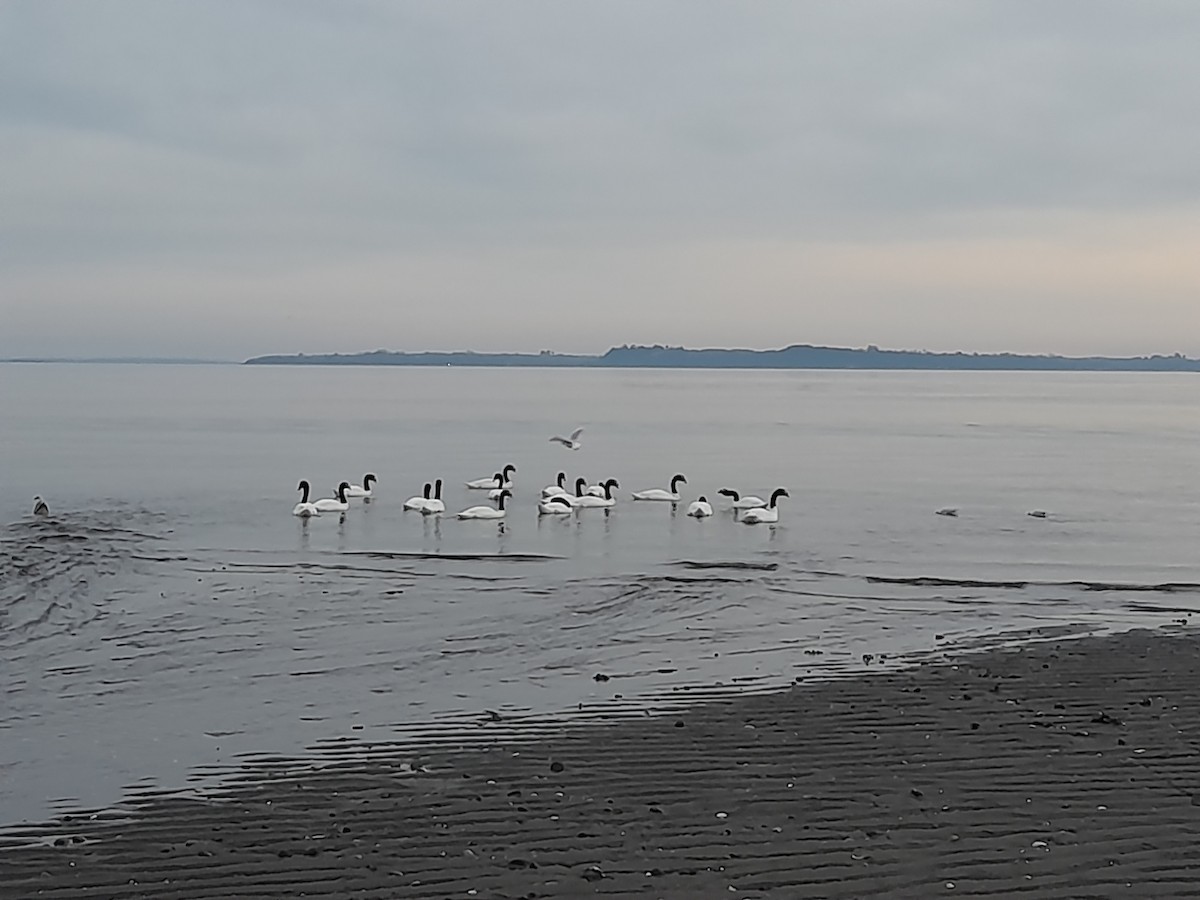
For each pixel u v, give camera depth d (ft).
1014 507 153.99
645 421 391.45
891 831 38.04
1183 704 53.11
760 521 137.90
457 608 83.46
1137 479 193.77
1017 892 33.37
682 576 98.99
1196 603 87.66
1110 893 33.27
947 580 97.76
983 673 60.18
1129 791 41.52
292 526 130.52
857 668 63.21
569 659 66.90
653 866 35.45
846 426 369.09
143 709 55.98
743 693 57.26
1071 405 577.02
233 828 39.29
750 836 37.76
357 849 37.17
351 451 245.04
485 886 34.14
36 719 54.08
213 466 203.62
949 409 513.86
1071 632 74.90
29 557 103.55
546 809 40.55
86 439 267.59
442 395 643.86
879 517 143.43
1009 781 42.75
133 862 36.47
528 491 176.35
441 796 42.14
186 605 83.71
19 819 40.55
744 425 371.35
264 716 54.39
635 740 48.91
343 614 80.94
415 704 56.39
